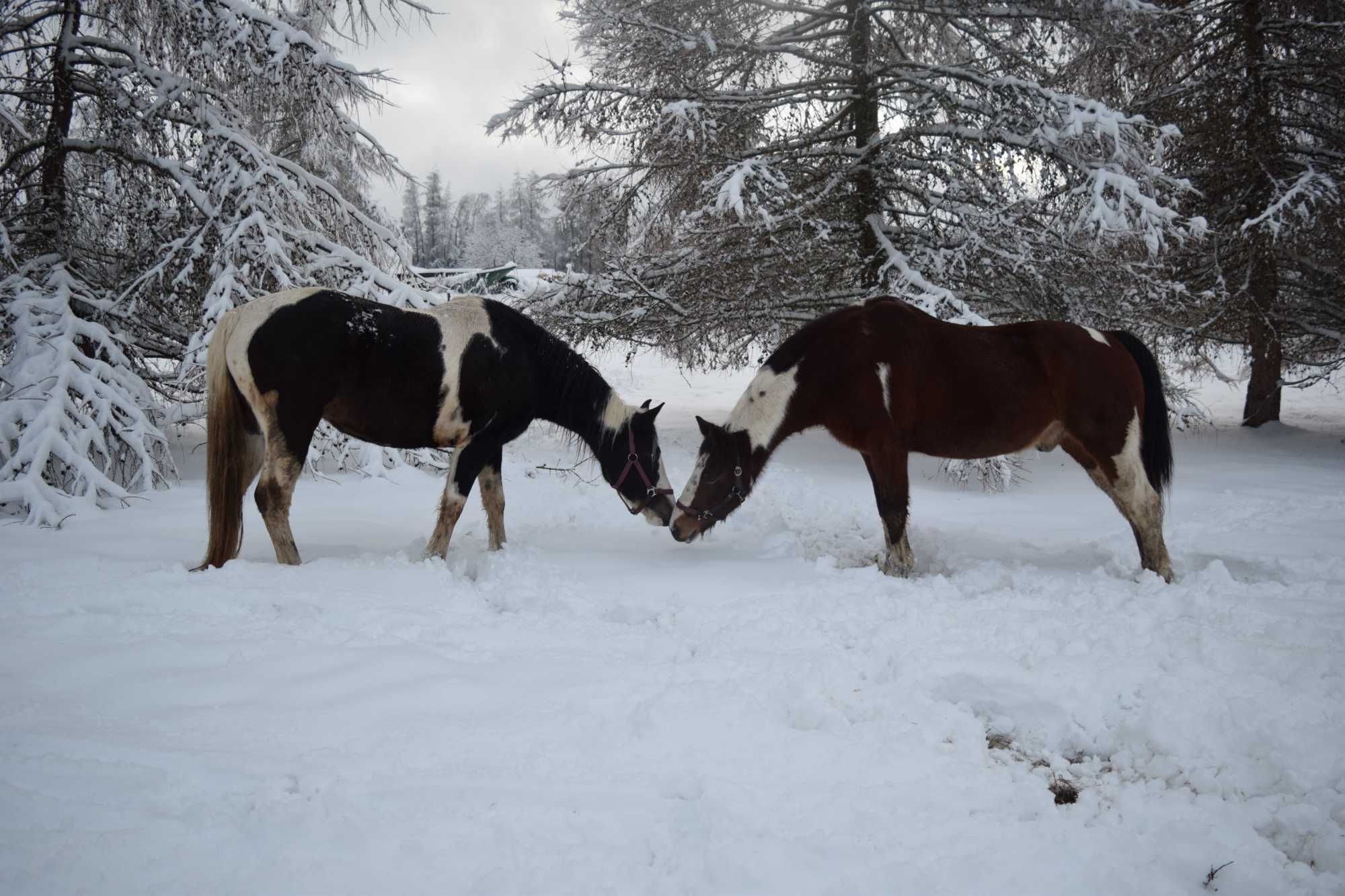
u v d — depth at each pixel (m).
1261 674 3.43
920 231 11.33
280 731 2.83
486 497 6.07
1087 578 5.20
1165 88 13.46
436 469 9.56
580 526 7.16
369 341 5.33
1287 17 13.00
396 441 5.66
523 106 11.10
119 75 9.42
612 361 22.59
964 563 5.67
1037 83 10.30
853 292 11.58
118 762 2.54
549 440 11.98
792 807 2.45
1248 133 12.88
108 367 8.16
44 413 7.38
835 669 3.50
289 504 5.25
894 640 3.88
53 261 9.10
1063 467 11.07
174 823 2.21
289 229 9.30
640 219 12.34
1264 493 8.77
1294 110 13.20
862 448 5.69
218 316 8.57
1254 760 2.86
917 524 7.27
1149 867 2.24
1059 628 3.93
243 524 6.82
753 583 5.04
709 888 2.05
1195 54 13.56
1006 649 3.77
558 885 2.03
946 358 5.50
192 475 9.48
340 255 9.67
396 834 2.21
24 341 8.03
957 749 2.96
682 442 12.34
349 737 2.81
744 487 5.80
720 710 3.03
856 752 2.82
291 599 4.25
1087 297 11.12
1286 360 14.56
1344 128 13.29
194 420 9.73
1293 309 13.78
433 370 5.48
